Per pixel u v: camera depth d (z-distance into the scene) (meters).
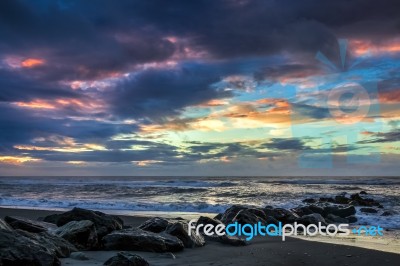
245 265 6.85
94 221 9.03
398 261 7.39
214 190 34.94
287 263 7.13
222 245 8.80
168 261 6.95
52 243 6.61
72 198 26.84
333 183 50.97
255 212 13.16
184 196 28.30
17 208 19.59
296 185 45.94
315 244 9.20
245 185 46.69
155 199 25.34
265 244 9.18
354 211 16.62
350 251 8.30
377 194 29.83
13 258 5.10
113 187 41.12
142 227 9.30
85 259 6.47
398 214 16.39
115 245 7.56
